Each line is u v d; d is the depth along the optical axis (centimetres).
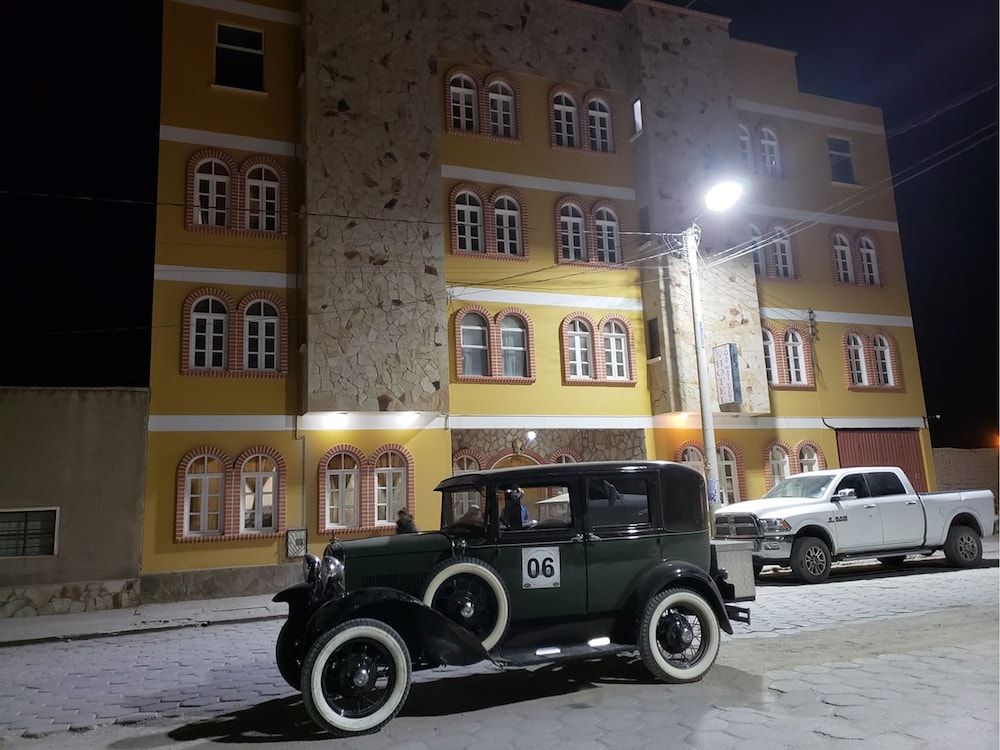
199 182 1847
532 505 714
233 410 1741
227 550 1681
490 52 2178
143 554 1611
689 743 526
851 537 1424
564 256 2180
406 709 653
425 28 2091
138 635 1253
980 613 1017
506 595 667
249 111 1900
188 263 1769
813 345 2452
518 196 2134
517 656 654
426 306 1873
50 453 1572
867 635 895
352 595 612
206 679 845
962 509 1551
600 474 732
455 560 661
